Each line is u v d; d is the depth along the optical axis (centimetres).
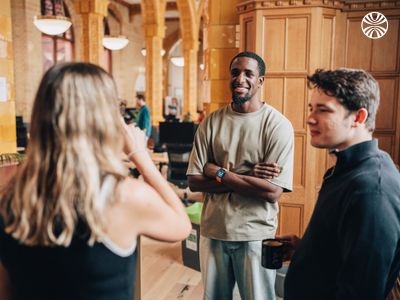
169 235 93
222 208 189
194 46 1260
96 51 791
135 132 104
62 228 80
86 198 79
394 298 162
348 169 105
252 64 183
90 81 85
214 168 189
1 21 347
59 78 84
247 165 189
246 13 357
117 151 87
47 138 83
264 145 185
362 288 94
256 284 187
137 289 215
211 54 390
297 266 114
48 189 81
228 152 190
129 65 1656
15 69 1032
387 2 337
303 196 352
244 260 189
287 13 338
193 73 1279
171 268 364
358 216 95
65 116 82
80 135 82
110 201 83
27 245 83
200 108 2025
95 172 81
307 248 111
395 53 344
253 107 188
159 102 1095
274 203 190
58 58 1253
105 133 85
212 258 196
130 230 87
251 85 184
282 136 183
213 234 192
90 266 82
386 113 353
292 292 115
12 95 367
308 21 335
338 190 104
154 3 1052
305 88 341
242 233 186
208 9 391
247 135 187
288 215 358
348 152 105
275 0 338
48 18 593
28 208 81
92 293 83
